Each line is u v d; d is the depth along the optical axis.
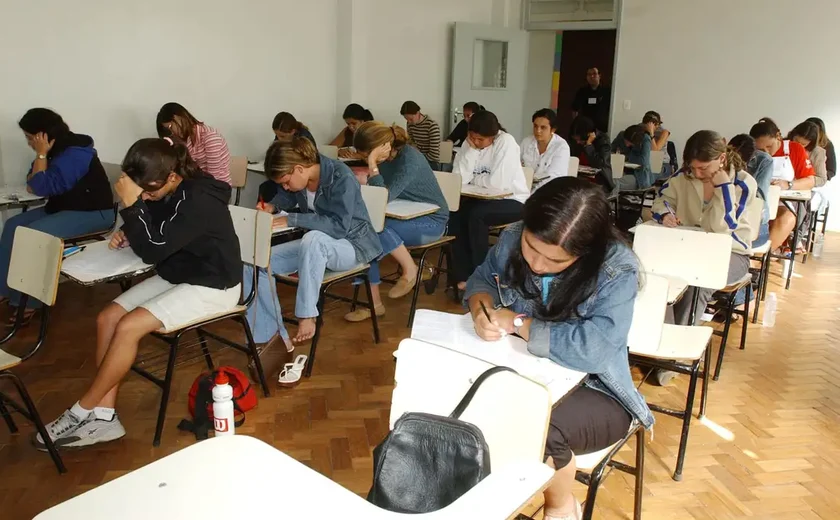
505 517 0.94
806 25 6.72
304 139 3.04
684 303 3.07
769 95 7.04
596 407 1.60
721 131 7.38
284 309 3.84
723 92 7.27
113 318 2.45
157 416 2.66
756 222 3.26
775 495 2.25
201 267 2.48
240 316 2.68
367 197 3.33
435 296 4.19
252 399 2.71
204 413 2.55
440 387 1.39
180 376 2.98
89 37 4.45
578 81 9.50
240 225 2.79
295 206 3.35
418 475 1.20
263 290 2.98
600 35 9.17
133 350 2.36
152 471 1.01
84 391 2.83
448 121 7.58
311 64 6.11
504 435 1.28
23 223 3.62
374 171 3.62
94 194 3.68
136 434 2.52
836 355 3.47
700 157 2.96
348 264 3.08
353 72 6.45
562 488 1.58
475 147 4.23
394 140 3.72
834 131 6.80
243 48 5.49
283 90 5.91
